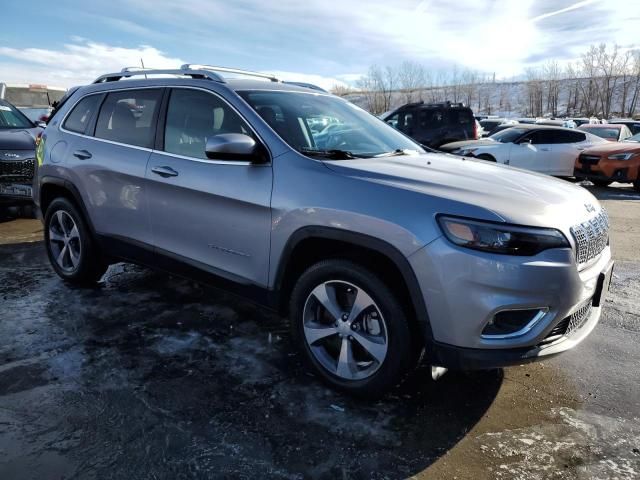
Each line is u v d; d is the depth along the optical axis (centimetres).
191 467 222
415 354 260
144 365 307
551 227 238
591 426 259
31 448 231
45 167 439
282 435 245
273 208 286
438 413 267
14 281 452
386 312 255
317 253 292
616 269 528
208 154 293
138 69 400
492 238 229
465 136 1338
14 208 741
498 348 235
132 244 378
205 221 324
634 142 1231
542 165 1227
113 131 393
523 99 7731
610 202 1007
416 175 272
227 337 348
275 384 290
